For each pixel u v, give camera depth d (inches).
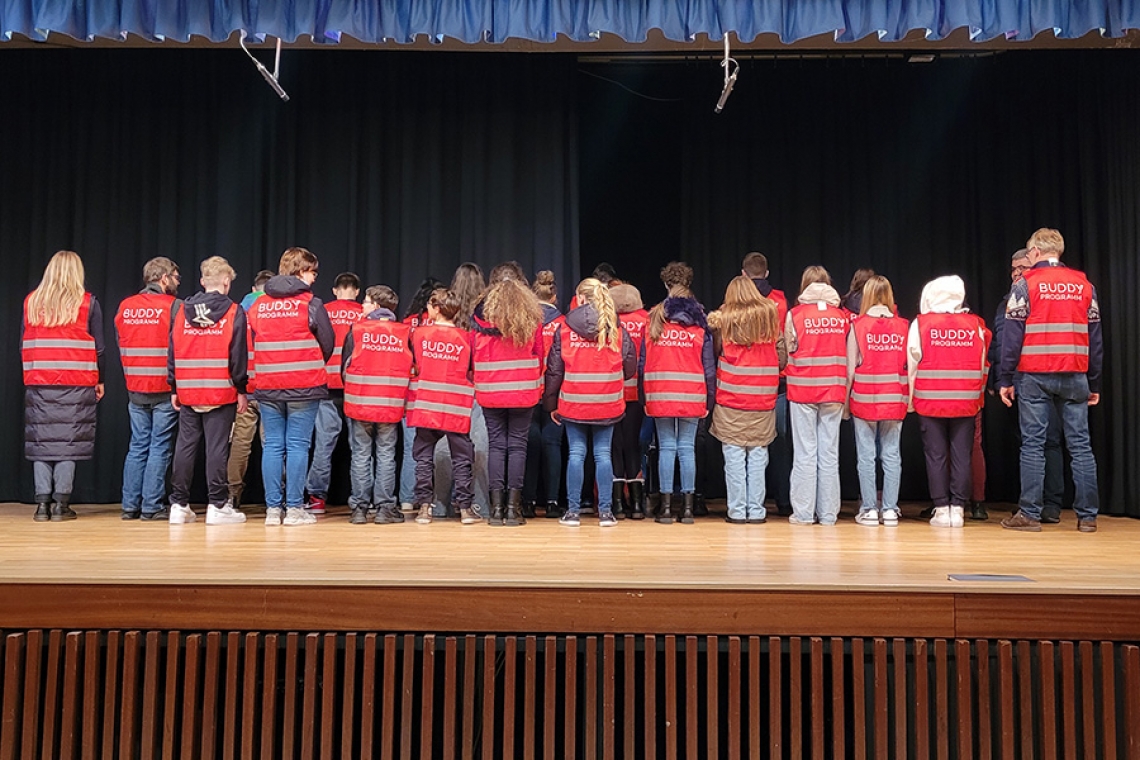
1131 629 118.4
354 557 142.3
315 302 188.9
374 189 248.4
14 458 245.4
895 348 193.8
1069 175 238.4
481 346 190.5
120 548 152.6
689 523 197.3
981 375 191.3
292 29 196.9
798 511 197.0
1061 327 185.0
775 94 257.6
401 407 196.1
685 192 257.3
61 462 201.3
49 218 248.2
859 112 256.8
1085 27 185.9
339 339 216.4
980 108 253.3
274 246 249.3
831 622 120.1
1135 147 219.1
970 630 119.4
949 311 193.5
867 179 255.9
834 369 194.2
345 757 120.4
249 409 218.8
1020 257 206.2
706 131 257.6
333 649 122.1
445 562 137.1
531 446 214.4
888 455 197.0
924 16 189.0
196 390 185.9
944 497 194.4
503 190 247.9
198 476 245.4
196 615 122.1
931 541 167.0
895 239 255.3
